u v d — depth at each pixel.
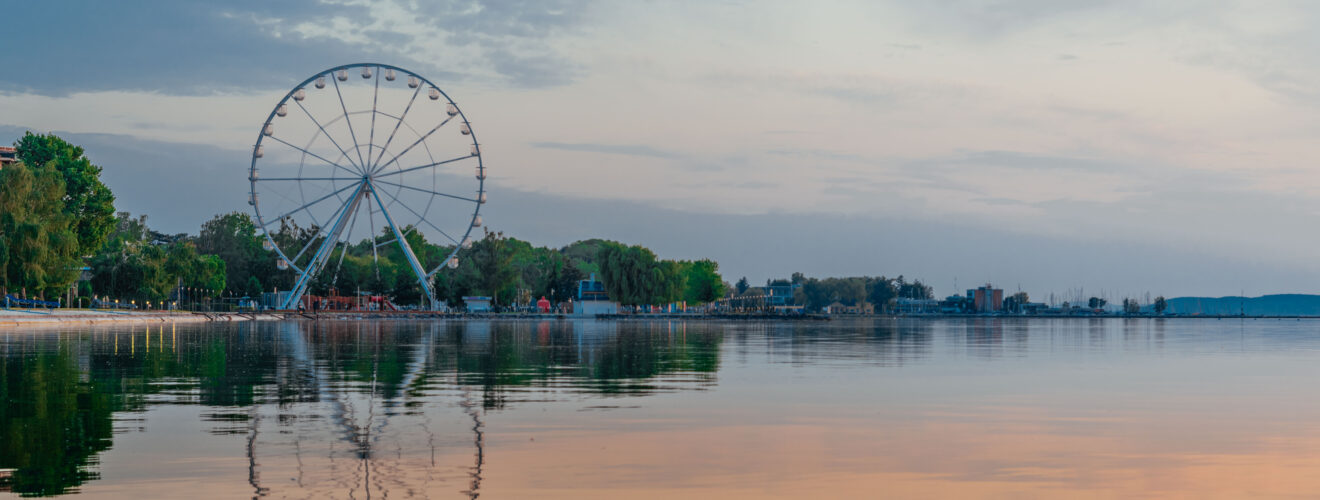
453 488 19.69
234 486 19.59
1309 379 45.00
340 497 18.83
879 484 20.52
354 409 30.91
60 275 124.62
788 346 77.31
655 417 29.56
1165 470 22.05
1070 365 53.69
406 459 22.52
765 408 31.88
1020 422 29.09
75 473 20.66
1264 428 28.20
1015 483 20.69
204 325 134.88
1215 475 21.56
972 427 28.00
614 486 20.05
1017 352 68.69
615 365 51.62
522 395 35.47
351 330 116.31
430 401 33.28
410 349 68.06
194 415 29.20
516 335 103.00
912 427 27.92
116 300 181.50
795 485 20.33
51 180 124.31
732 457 23.14
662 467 21.95
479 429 26.91
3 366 47.69
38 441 24.39
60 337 83.38
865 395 36.06
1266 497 19.59
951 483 20.62
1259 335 133.12
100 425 27.09
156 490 19.19
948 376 44.91
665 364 52.66
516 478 20.64
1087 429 27.84
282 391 36.25
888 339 97.06
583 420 28.83
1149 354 68.12
